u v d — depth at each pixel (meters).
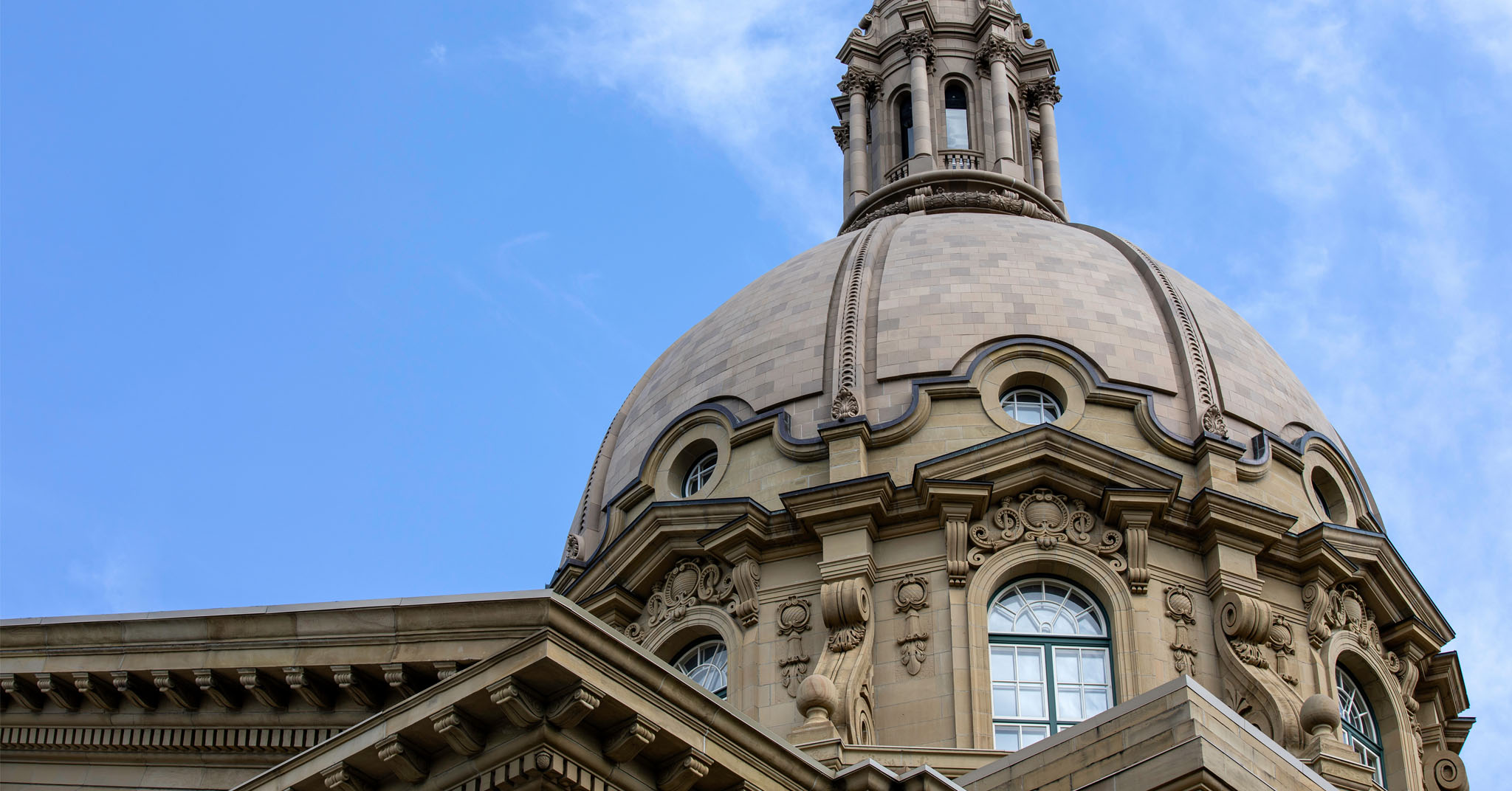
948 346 46.91
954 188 60.03
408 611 25.61
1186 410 46.59
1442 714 47.34
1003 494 42.97
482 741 22.17
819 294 49.78
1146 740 25.19
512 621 24.83
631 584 44.75
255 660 26.69
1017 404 46.34
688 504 43.94
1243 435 46.56
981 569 41.72
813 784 23.75
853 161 63.28
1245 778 24.84
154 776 27.89
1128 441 45.25
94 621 28.25
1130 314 48.66
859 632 41.00
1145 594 41.72
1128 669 40.59
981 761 36.97
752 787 23.03
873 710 40.06
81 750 28.52
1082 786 25.59
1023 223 54.06
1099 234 55.09
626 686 22.09
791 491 43.12
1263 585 43.09
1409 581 46.06
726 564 43.53
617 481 50.03
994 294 48.50
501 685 21.61
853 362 46.66
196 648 27.33
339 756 23.00
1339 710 39.78
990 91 63.66
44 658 28.52
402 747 22.45
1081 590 42.28
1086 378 46.09
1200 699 25.23
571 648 21.78
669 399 50.16
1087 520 42.78
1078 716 40.41
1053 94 66.25
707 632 43.12
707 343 50.97
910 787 24.19
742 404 47.62
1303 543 43.75
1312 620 43.19
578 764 21.89
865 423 44.56
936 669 40.28
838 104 66.38
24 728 28.97
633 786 22.33
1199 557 43.16
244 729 27.34
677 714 22.48
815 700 37.56
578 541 49.34
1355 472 49.56
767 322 49.66
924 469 42.84
